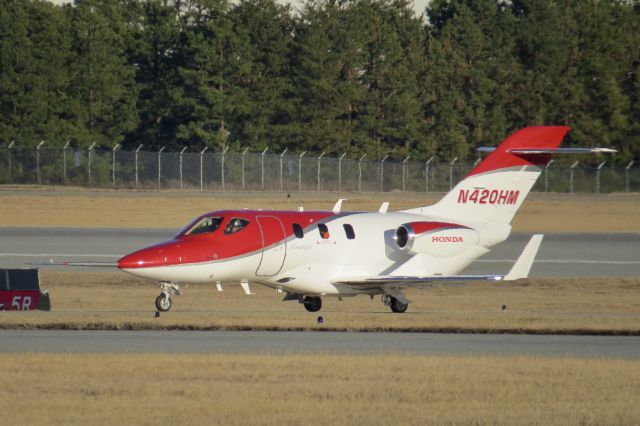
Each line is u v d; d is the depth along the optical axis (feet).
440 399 199.52
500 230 403.54
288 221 359.87
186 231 351.87
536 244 345.31
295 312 358.64
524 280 470.80
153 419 180.34
